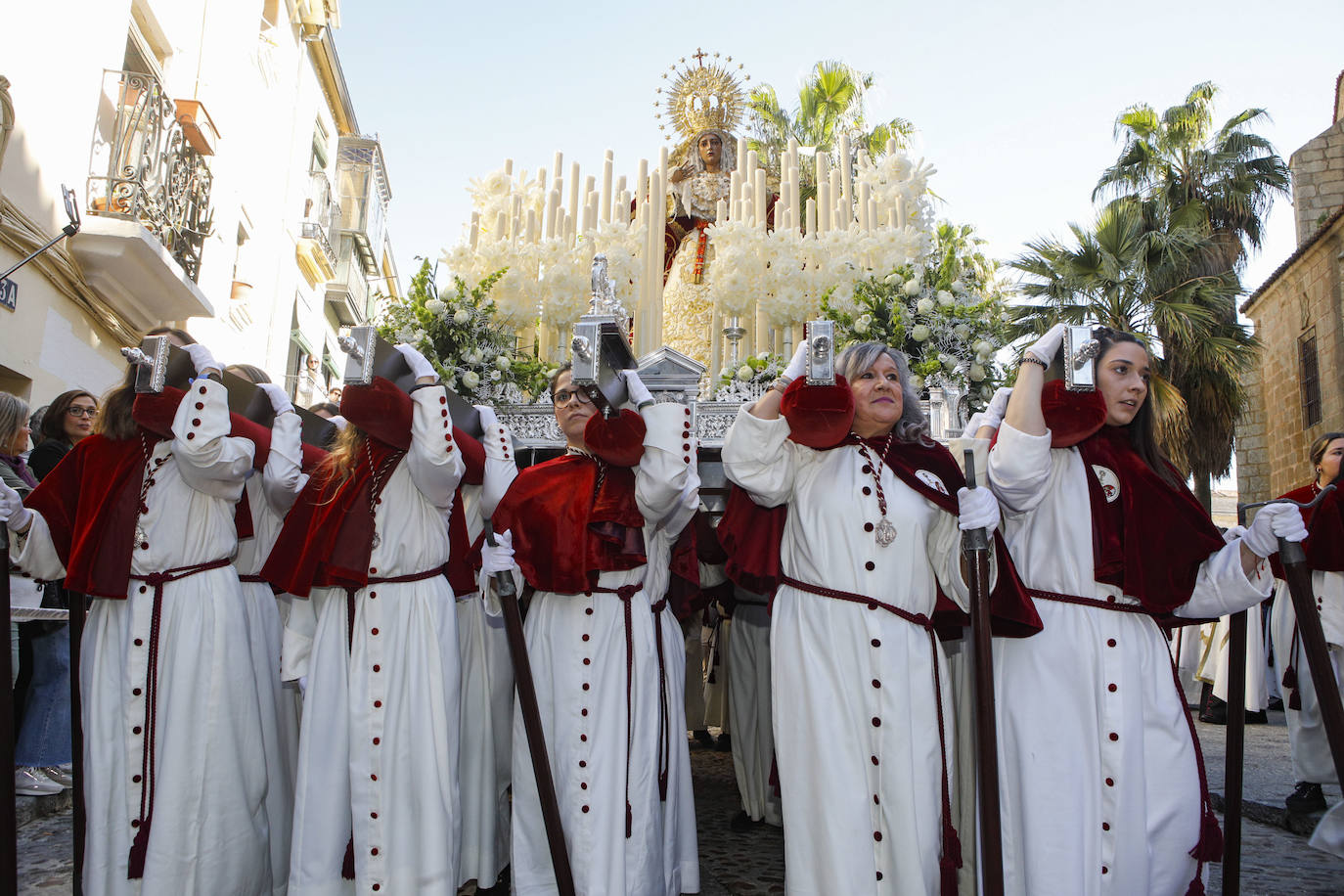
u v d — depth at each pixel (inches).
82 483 127.2
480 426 149.5
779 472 116.3
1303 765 179.8
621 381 123.5
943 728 113.6
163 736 118.8
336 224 745.0
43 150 296.7
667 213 238.5
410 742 122.3
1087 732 108.0
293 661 127.7
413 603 126.5
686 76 255.0
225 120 454.9
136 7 362.3
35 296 301.1
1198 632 324.5
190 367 128.4
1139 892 104.9
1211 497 633.0
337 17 652.7
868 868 105.6
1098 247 606.5
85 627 126.3
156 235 344.5
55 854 158.6
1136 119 708.7
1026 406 109.8
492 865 140.9
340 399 123.3
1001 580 110.3
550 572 126.0
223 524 128.2
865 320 171.9
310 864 119.9
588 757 123.1
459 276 193.2
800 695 112.4
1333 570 174.9
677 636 138.7
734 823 175.0
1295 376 683.4
